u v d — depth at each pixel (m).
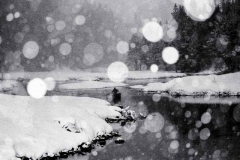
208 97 36.56
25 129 12.89
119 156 12.78
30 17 120.25
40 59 107.56
